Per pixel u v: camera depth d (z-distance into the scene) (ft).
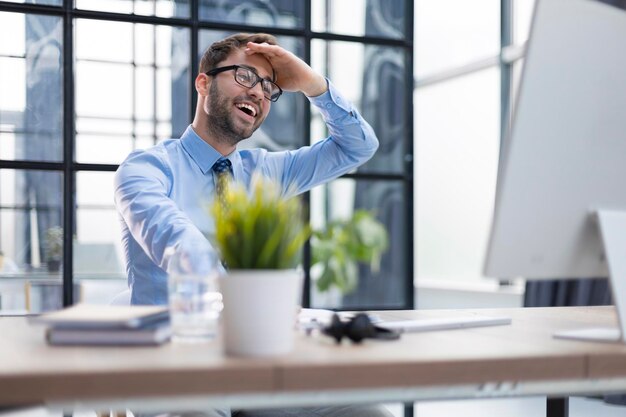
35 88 10.62
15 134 10.55
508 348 3.66
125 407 2.94
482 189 23.77
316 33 11.70
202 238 5.19
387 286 12.44
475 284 23.95
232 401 3.02
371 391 3.18
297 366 3.08
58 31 10.66
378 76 12.19
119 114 10.92
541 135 3.87
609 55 3.95
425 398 3.26
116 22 10.86
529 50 3.80
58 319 3.67
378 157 12.25
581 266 4.15
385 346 3.72
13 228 10.56
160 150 7.11
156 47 11.03
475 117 23.97
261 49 7.09
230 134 7.22
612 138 4.01
